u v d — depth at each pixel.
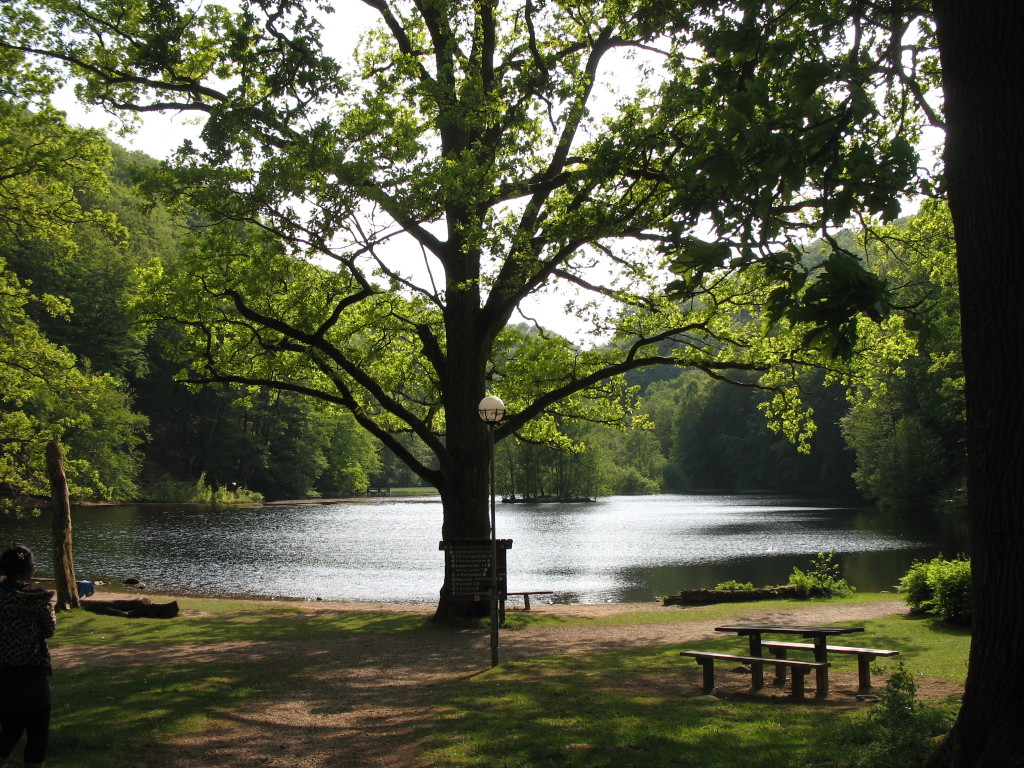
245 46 11.90
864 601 18.66
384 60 18.48
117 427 50.28
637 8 12.90
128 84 16.03
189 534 44.25
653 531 46.97
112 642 13.98
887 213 5.79
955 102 4.86
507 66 16.11
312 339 16.02
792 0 7.10
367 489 106.88
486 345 16.89
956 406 51.03
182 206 14.60
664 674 10.45
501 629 15.45
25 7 15.50
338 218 12.28
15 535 41.22
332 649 13.20
